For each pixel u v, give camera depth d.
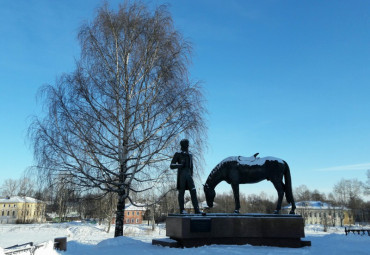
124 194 14.27
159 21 15.99
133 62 15.38
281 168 11.12
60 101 13.46
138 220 66.69
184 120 14.12
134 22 15.61
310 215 91.00
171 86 15.02
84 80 14.20
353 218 90.75
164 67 14.75
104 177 14.07
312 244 10.87
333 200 95.12
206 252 8.53
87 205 15.25
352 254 8.52
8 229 39.31
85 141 13.59
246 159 11.32
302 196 111.31
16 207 80.75
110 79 14.66
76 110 13.55
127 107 14.44
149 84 15.23
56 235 31.52
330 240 12.73
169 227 10.70
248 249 9.04
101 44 15.34
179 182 11.09
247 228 10.20
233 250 8.80
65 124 13.22
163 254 8.38
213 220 10.10
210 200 11.29
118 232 13.98
